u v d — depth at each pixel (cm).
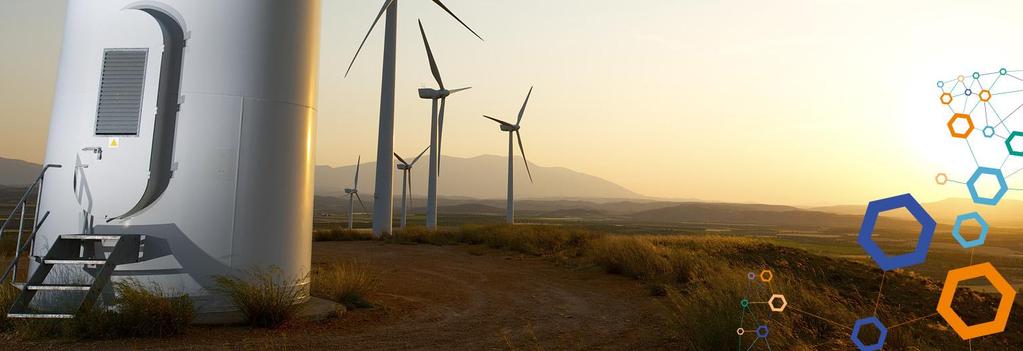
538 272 1822
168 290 916
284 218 1023
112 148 928
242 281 960
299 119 1055
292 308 969
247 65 991
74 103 955
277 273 1005
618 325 1016
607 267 1789
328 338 852
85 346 746
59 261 850
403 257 2255
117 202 916
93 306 829
